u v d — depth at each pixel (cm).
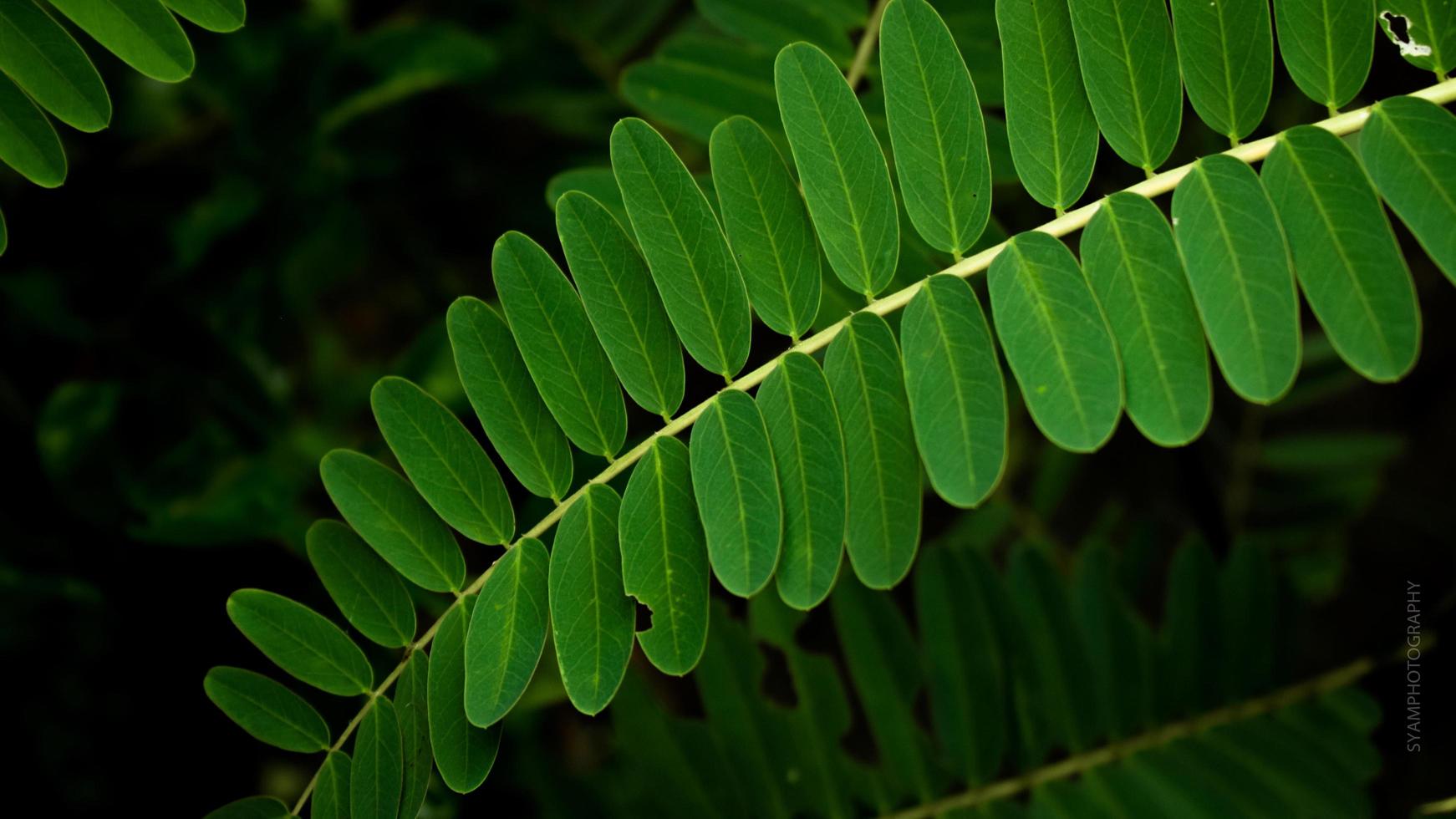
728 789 59
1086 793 59
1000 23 48
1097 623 61
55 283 62
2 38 49
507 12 69
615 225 49
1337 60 48
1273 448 75
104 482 61
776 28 57
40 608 60
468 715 48
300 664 49
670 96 57
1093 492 76
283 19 67
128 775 60
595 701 48
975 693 60
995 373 48
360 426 67
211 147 65
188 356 63
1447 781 59
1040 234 48
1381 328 47
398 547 49
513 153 69
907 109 48
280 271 67
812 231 49
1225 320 47
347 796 49
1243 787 59
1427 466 74
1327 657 66
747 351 49
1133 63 48
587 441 49
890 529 48
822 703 60
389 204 69
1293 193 47
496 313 49
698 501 48
